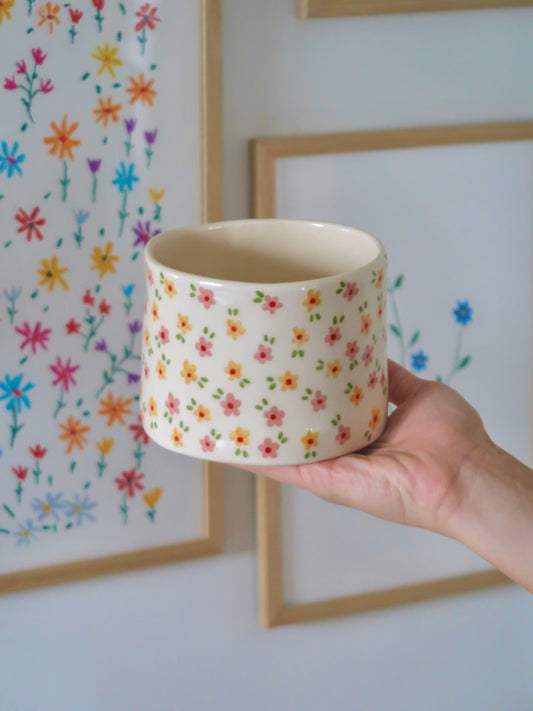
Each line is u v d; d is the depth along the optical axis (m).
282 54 0.86
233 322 0.59
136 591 0.95
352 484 0.70
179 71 0.83
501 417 0.99
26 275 0.83
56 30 0.79
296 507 0.95
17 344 0.84
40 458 0.87
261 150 0.85
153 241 0.65
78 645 0.94
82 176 0.83
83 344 0.86
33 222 0.82
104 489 0.90
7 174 0.81
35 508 0.88
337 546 0.97
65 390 0.87
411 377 0.77
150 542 0.92
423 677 1.05
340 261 0.68
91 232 0.84
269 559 0.94
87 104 0.81
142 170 0.84
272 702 1.01
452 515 0.69
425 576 1.01
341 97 0.88
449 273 0.94
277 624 0.96
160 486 0.91
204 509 0.93
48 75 0.80
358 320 0.61
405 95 0.89
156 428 0.63
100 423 0.88
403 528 0.99
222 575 0.97
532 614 1.07
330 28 0.86
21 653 0.93
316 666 1.01
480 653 1.07
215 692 0.99
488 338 0.96
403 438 0.73
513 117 0.93
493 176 0.92
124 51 0.81
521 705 1.09
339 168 0.88
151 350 0.63
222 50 0.84
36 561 0.90
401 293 0.93
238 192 0.88
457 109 0.91
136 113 0.83
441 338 0.95
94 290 0.85
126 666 0.96
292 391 0.60
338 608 0.98
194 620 0.97
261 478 0.92
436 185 0.91
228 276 0.70
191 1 0.82
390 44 0.88
